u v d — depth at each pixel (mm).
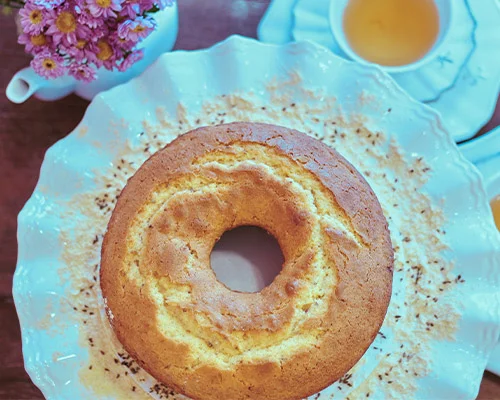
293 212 446
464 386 485
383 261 452
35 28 443
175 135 544
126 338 442
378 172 538
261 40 576
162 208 449
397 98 542
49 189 528
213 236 459
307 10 580
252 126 480
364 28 568
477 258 510
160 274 433
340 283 430
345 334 430
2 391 517
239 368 421
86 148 539
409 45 563
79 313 509
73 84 524
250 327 422
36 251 516
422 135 536
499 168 546
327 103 548
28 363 493
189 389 431
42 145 560
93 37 455
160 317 429
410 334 504
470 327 499
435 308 507
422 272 516
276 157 464
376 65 539
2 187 550
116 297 446
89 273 515
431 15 554
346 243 438
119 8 441
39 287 509
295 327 427
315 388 437
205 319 425
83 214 528
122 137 540
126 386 495
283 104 550
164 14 516
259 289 482
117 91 540
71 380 496
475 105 560
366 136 543
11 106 563
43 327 504
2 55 565
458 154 530
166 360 428
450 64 569
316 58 545
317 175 455
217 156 468
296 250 445
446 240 519
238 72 547
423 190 530
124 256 448
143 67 555
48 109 564
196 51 547
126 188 476
